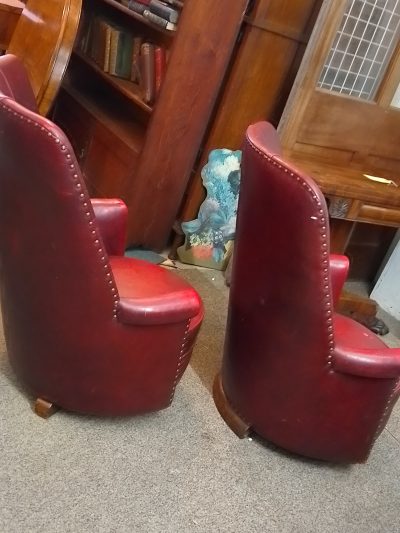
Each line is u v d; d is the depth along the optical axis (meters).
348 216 2.96
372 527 2.03
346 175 3.04
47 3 2.71
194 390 2.41
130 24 3.70
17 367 2.04
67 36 2.47
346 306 3.36
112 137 3.27
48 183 1.62
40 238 1.72
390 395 2.04
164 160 3.07
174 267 3.29
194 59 2.86
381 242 3.84
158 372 2.02
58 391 1.99
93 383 1.96
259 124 2.11
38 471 1.85
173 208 3.24
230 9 2.79
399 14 2.99
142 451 2.04
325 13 2.77
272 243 1.88
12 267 1.83
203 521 1.86
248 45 2.95
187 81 2.90
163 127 2.97
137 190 3.09
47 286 1.80
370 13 2.90
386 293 3.70
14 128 1.58
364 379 1.98
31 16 2.83
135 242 3.25
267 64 3.04
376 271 3.93
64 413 2.10
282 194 1.78
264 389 2.10
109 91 3.96
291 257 1.83
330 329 1.90
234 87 3.04
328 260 1.80
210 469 2.06
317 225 1.75
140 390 2.03
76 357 1.91
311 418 2.06
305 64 2.86
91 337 1.87
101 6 3.74
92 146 3.46
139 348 1.93
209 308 3.04
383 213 3.03
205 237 3.32
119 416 2.11
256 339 2.07
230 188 3.24
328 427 2.07
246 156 1.95
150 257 3.29
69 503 1.78
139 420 2.17
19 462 1.86
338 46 2.92
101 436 2.05
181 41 2.80
